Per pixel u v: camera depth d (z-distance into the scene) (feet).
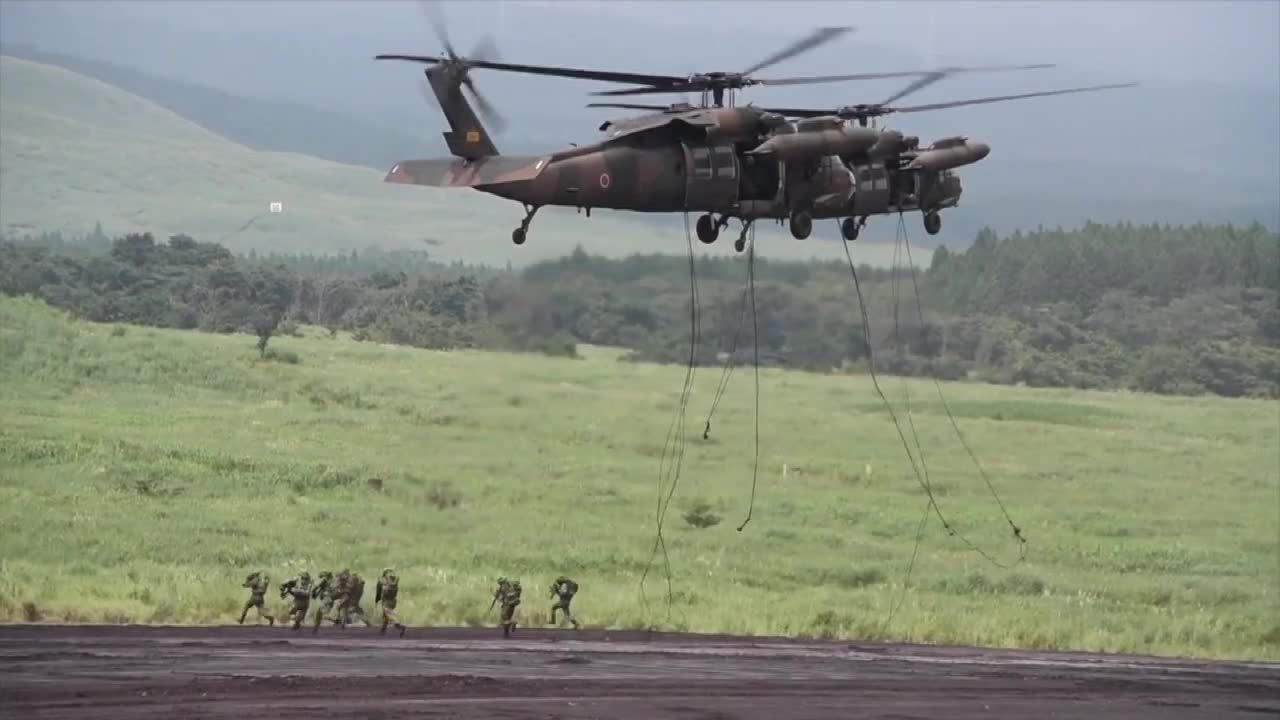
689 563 165.17
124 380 282.77
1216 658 123.85
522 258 381.40
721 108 106.73
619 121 106.11
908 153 118.11
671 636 111.65
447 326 357.41
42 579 124.47
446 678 78.69
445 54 102.22
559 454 240.12
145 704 67.10
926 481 242.17
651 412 281.74
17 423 227.20
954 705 79.30
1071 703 82.64
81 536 155.43
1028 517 216.54
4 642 87.61
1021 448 283.79
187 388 278.87
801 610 133.90
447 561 157.17
